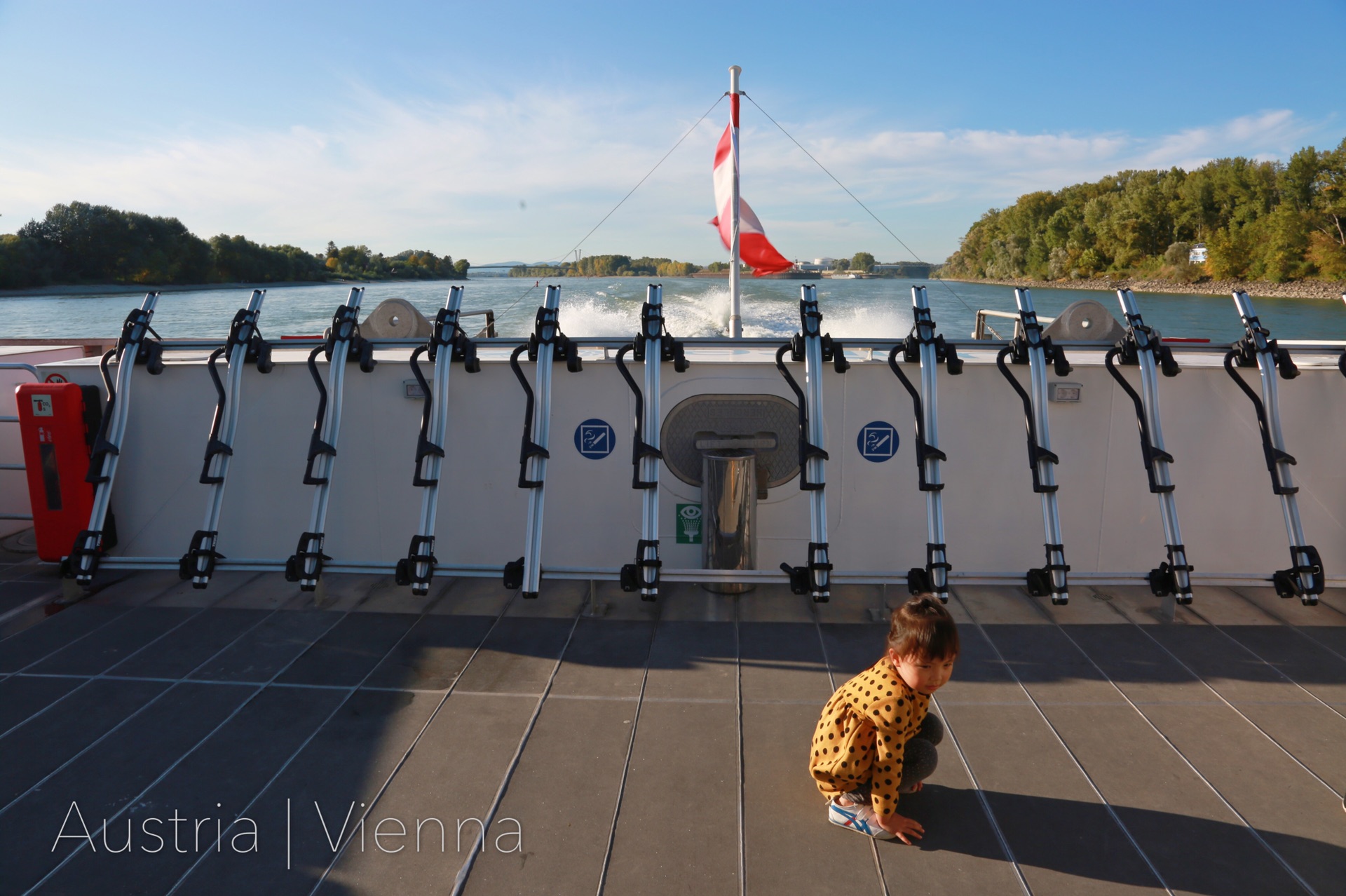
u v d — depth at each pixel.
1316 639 3.62
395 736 2.84
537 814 2.40
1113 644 3.58
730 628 3.76
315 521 3.90
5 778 2.59
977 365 4.02
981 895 2.06
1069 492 4.12
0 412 5.31
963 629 3.76
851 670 3.34
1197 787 2.53
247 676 3.29
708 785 2.54
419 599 4.12
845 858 2.20
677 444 4.14
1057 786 2.54
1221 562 4.14
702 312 22.16
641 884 2.10
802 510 4.20
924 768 2.33
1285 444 4.05
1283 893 2.06
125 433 4.24
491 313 5.55
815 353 3.85
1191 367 3.99
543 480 3.88
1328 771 2.62
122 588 4.27
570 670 3.35
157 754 2.73
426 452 3.84
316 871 2.15
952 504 4.14
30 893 2.08
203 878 2.13
